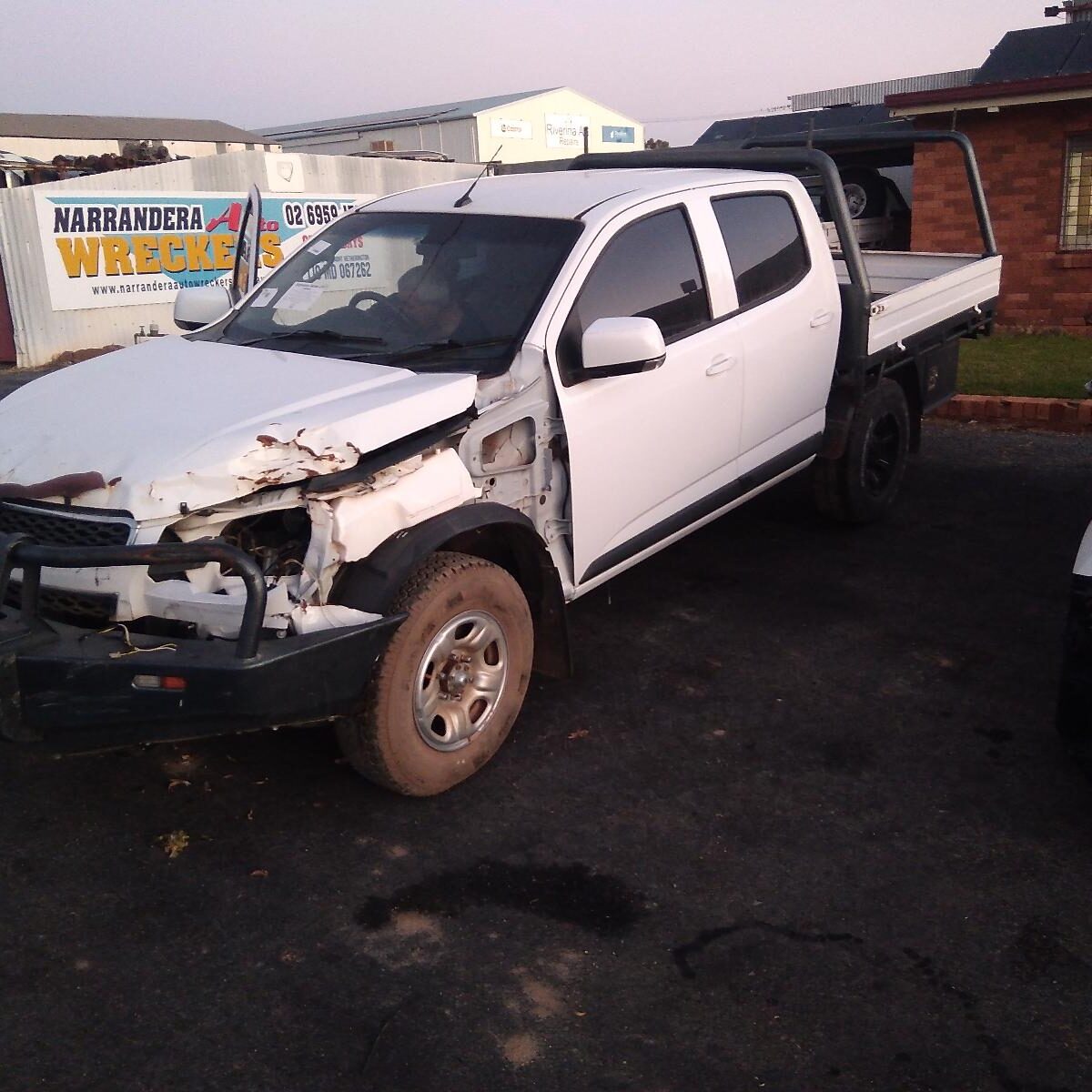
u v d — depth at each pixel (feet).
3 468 12.21
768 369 18.17
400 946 10.69
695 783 13.47
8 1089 8.98
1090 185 42.47
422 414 12.35
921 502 24.38
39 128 130.21
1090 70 47.62
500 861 11.99
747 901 11.30
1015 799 13.05
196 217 53.57
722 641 17.49
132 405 12.75
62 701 10.85
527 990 10.10
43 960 10.51
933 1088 8.96
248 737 14.56
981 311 25.02
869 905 11.21
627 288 15.64
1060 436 29.58
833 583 19.79
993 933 10.78
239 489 11.21
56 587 11.58
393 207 17.69
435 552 12.84
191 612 11.29
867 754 14.08
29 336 49.75
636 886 11.53
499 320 14.62
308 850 12.21
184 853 12.16
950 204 45.03
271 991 10.12
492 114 153.69
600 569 15.55
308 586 11.53
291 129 178.40
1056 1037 9.47
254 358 14.37
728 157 20.45
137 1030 9.64
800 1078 9.07
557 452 14.51
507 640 13.51
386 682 12.03
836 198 19.74
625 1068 9.20
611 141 176.65
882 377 21.57
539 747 14.33
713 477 17.58
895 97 44.19
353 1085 9.05
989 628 17.83
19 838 12.41
